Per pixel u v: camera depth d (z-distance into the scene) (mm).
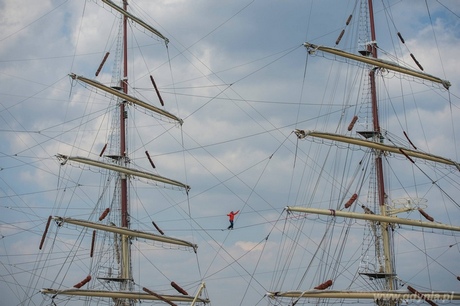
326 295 87625
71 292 94938
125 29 106750
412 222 90250
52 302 94312
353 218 89500
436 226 90375
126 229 99688
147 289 95000
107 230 98438
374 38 95125
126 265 100625
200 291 94688
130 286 100125
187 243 102250
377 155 93062
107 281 99875
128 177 103000
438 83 93188
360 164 93062
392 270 90562
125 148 104312
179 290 95438
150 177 102750
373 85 94562
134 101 103250
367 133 93500
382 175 92812
